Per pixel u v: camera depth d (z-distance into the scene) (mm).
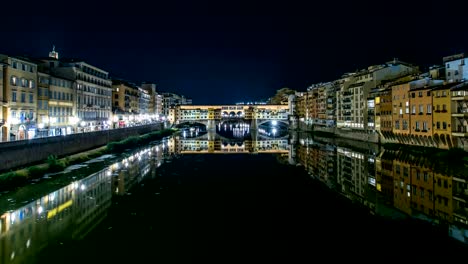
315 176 74312
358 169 79938
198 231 42219
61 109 108562
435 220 45250
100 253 36000
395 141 112875
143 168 83875
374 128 127625
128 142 121438
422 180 64750
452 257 35375
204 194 59250
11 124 82062
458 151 81500
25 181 63750
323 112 197875
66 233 41188
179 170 82188
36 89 93188
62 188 60812
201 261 34438
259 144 150500
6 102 80062
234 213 49156
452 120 84938
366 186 63781
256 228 43469
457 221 44844
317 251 37062
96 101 138500
